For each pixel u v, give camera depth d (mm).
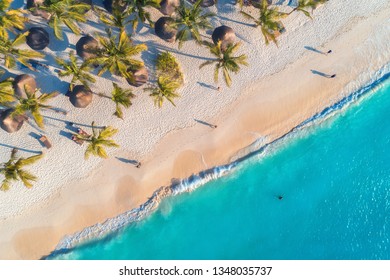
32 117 19062
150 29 18953
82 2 17422
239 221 19797
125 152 19484
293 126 19734
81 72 17328
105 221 19594
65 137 19328
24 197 19453
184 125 19531
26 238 19484
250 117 19609
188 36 17500
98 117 19281
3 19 15930
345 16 19625
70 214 19547
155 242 19703
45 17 17828
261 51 19484
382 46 19766
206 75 19344
